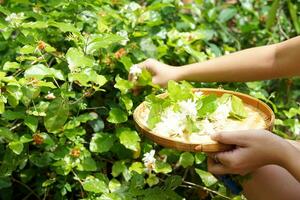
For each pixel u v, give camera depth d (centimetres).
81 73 140
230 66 151
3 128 141
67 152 146
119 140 153
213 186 156
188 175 163
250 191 142
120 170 148
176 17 191
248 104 145
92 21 169
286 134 180
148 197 142
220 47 205
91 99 162
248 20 215
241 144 123
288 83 191
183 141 123
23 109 146
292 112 170
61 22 158
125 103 150
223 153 125
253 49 150
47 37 161
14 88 138
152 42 170
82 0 165
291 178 141
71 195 157
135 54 164
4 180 148
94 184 142
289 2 206
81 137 158
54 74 141
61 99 142
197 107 134
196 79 154
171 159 155
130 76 155
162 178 159
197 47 185
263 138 124
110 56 160
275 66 147
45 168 156
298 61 144
